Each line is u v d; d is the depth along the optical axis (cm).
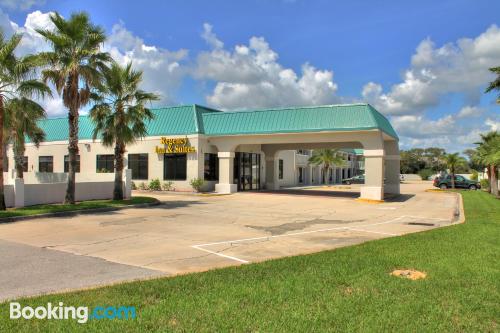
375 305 557
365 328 480
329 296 595
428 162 11031
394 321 502
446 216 1886
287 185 4878
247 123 3070
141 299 583
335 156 5847
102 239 1162
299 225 1503
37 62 1761
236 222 1567
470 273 726
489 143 3447
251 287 638
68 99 1952
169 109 3350
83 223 1495
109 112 2239
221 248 1038
